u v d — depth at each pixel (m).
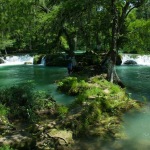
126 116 14.89
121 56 42.94
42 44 31.41
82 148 11.09
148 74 31.34
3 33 43.97
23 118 14.75
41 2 30.97
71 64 30.67
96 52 35.66
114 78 22.92
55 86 23.95
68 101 18.64
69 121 12.98
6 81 27.91
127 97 18.59
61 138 11.34
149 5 24.44
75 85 20.67
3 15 32.25
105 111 15.17
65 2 23.75
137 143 11.52
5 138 11.30
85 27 26.91
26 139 11.06
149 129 13.06
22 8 30.95
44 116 14.95
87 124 13.23
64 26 28.02
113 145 11.36
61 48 32.19
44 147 10.84
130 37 23.55
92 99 17.08
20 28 33.00
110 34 28.17
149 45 23.38
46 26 28.19
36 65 44.03
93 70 28.70
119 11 24.53
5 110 14.64
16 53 56.06
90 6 22.56
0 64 46.78
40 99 16.28
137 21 24.23
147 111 15.72
